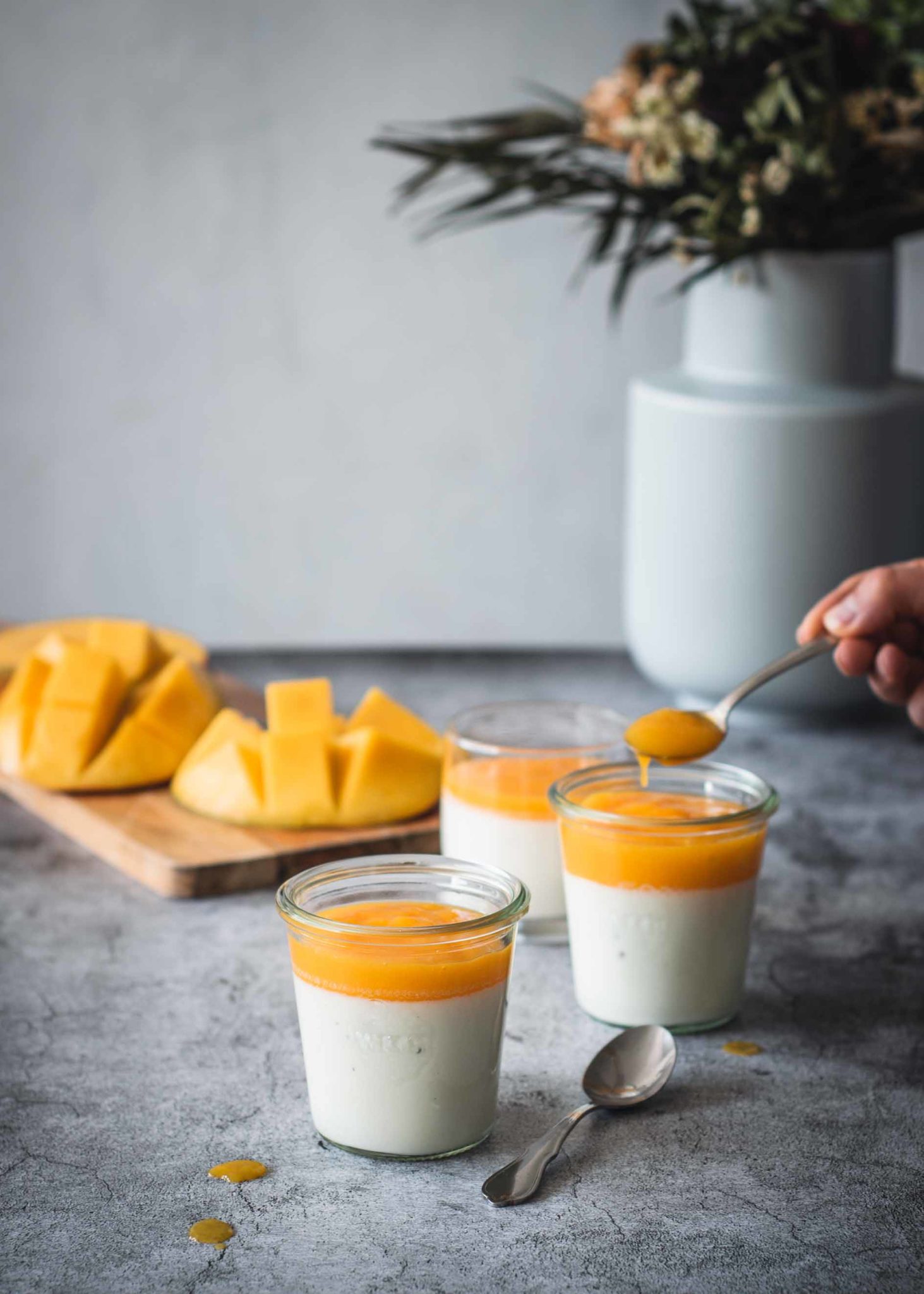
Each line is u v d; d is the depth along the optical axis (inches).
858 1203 28.3
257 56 90.3
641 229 59.2
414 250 93.2
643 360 94.9
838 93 53.7
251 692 60.8
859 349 58.1
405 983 28.6
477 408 96.0
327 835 46.0
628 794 36.9
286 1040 35.4
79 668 50.8
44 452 96.1
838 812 51.6
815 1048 34.9
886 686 42.9
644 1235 27.3
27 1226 27.6
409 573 99.3
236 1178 29.1
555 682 66.4
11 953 40.3
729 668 58.6
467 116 91.2
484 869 30.8
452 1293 25.5
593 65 90.4
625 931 34.8
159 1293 25.6
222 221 92.6
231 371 95.2
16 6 89.1
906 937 41.4
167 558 98.5
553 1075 33.4
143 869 44.9
